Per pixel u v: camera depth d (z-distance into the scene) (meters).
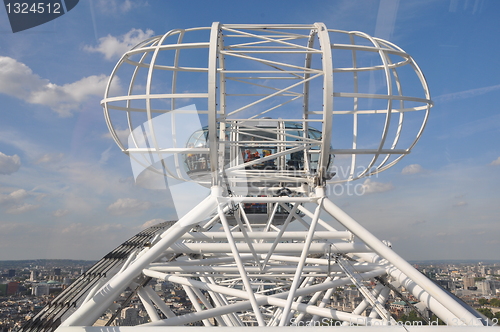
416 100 12.47
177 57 14.31
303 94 15.95
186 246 17.52
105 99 12.53
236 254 11.84
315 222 12.69
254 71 12.27
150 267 18.27
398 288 16.86
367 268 17.23
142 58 13.56
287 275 18.22
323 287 16.91
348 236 17.83
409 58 13.37
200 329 9.38
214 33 12.02
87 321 11.26
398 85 13.94
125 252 17.77
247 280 11.48
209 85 11.39
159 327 9.52
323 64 11.73
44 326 9.94
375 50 12.62
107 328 9.81
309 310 15.48
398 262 11.87
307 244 12.46
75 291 12.45
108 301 12.22
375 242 12.28
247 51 12.56
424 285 11.51
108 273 14.36
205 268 18.06
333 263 18.69
